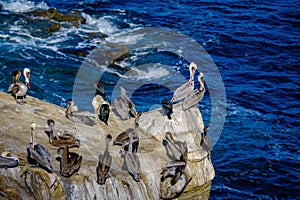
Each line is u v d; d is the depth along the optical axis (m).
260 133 121.88
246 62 152.25
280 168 111.31
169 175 76.69
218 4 183.62
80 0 180.50
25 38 151.50
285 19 176.25
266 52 157.75
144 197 73.88
